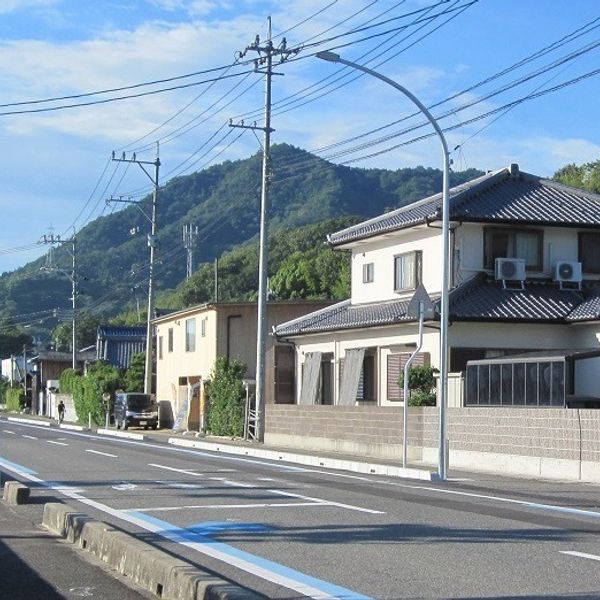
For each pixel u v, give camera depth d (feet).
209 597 25.85
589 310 94.48
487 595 28.19
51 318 390.01
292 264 270.67
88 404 207.51
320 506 50.57
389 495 56.85
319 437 104.22
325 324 115.14
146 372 179.22
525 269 102.12
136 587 30.50
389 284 112.37
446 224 71.77
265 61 117.19
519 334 97.60
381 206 445.37
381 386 107.65
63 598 28.78
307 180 460.55
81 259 405.18
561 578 30.73
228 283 295.69
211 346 160.35
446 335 70.85
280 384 129.59
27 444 116.98
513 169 112.98
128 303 410.31
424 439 85.05
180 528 42.42
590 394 75.41
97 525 37.73
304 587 29.71
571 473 67.05
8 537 41.39
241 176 437.99
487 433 75.77
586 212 104.83
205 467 79.97
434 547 36.99
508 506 51.44
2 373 405.80
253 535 40.29
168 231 408.87
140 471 75.05
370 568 32.76
